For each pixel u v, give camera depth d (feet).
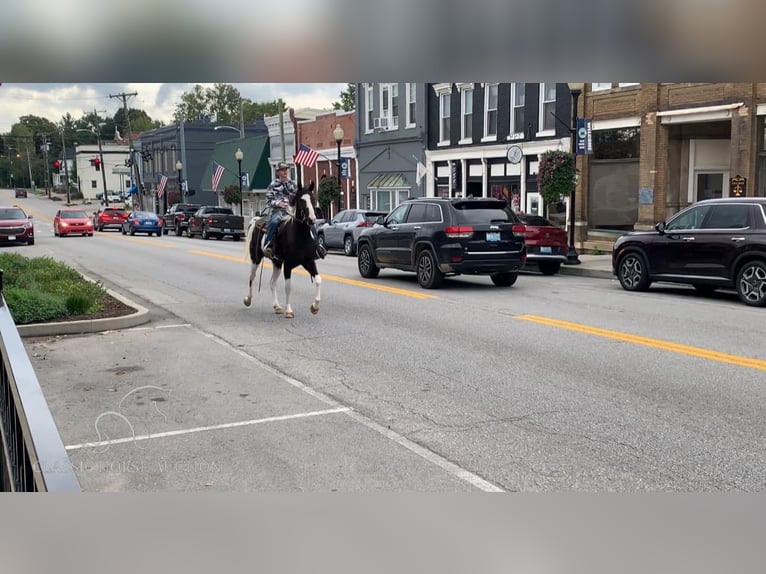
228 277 62.28
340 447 19.74
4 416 14.14
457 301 46.44
